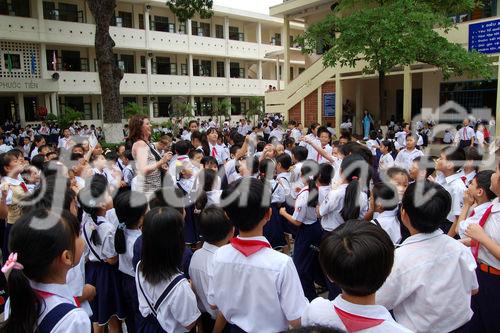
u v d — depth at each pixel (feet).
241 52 87.51
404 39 29.30
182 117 73.87
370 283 4.89
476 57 31.63
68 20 66.85
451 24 32.17
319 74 54.75
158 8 76.54
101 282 9.40
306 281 11.61
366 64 47.52
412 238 6.53
